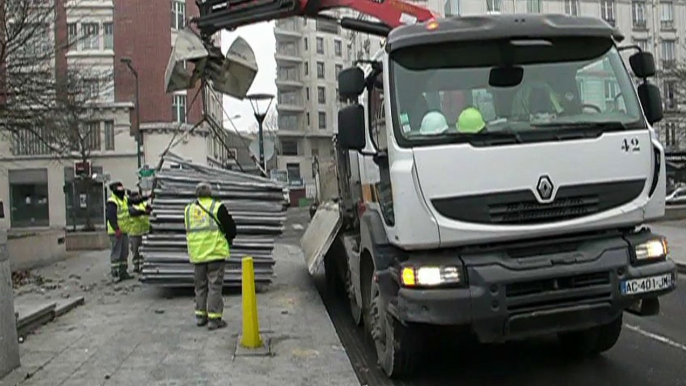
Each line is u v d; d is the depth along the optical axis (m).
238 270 11.62
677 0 58.69
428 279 5.41
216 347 7.82
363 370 7.23
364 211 7.42
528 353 7.57
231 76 11.53
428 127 5.68
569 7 54.31
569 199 5.63
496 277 5.37
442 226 5.45
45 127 17.31
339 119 6.30
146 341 8.16
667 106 33.88
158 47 41.69
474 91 5.81
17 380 6.51
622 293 5.59
